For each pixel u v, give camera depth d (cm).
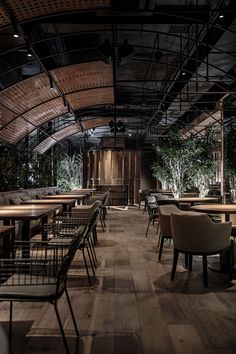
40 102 938
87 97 1077
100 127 1792
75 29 741
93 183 1756
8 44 827
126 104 1251
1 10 472
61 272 257
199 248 432
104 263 548
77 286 432
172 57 895
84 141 2047
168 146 912
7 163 952
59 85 877
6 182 947
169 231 559
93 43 853
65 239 462
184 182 923
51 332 306
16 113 911
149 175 1928
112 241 736
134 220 1109
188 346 281
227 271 498
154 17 634
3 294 250
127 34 758
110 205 1684
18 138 1054
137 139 1845
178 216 443
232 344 285
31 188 1150
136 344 285
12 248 430
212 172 905
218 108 1109
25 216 447
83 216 671
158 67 970
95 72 852
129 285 437
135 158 1775
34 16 495
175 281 454
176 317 338
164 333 304
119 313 348
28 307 364
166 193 1182
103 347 280
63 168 1661
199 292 411
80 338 295
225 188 886
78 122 1395
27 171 1127
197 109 1170
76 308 362
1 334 221
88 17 625
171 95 1105
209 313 348
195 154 892
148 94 1228
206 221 427
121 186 1692
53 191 1302
